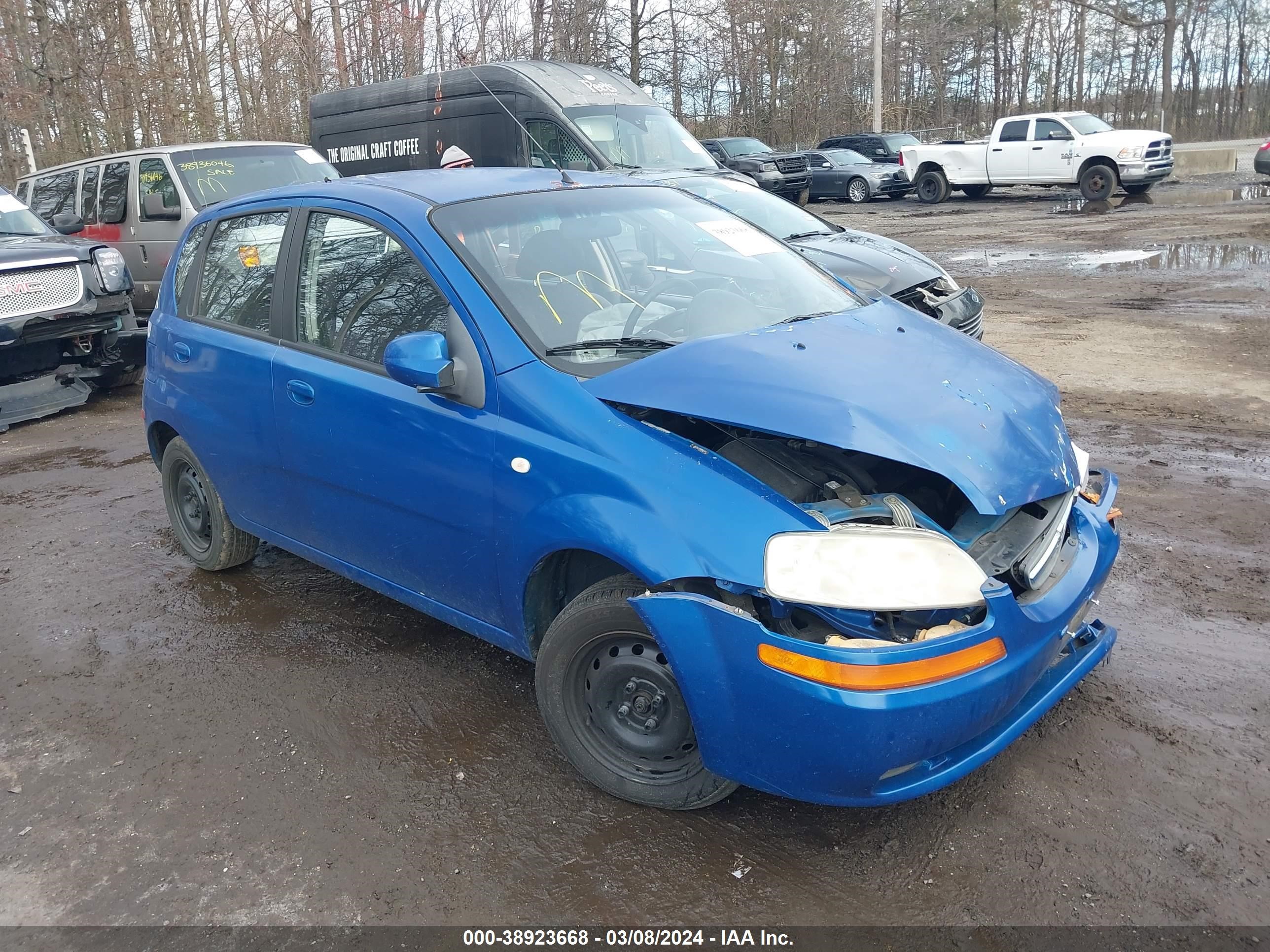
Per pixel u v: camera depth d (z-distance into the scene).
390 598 4.30
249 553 4.80
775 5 37.53
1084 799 2.93
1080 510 3.21
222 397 4.21
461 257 3.34
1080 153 21.03
